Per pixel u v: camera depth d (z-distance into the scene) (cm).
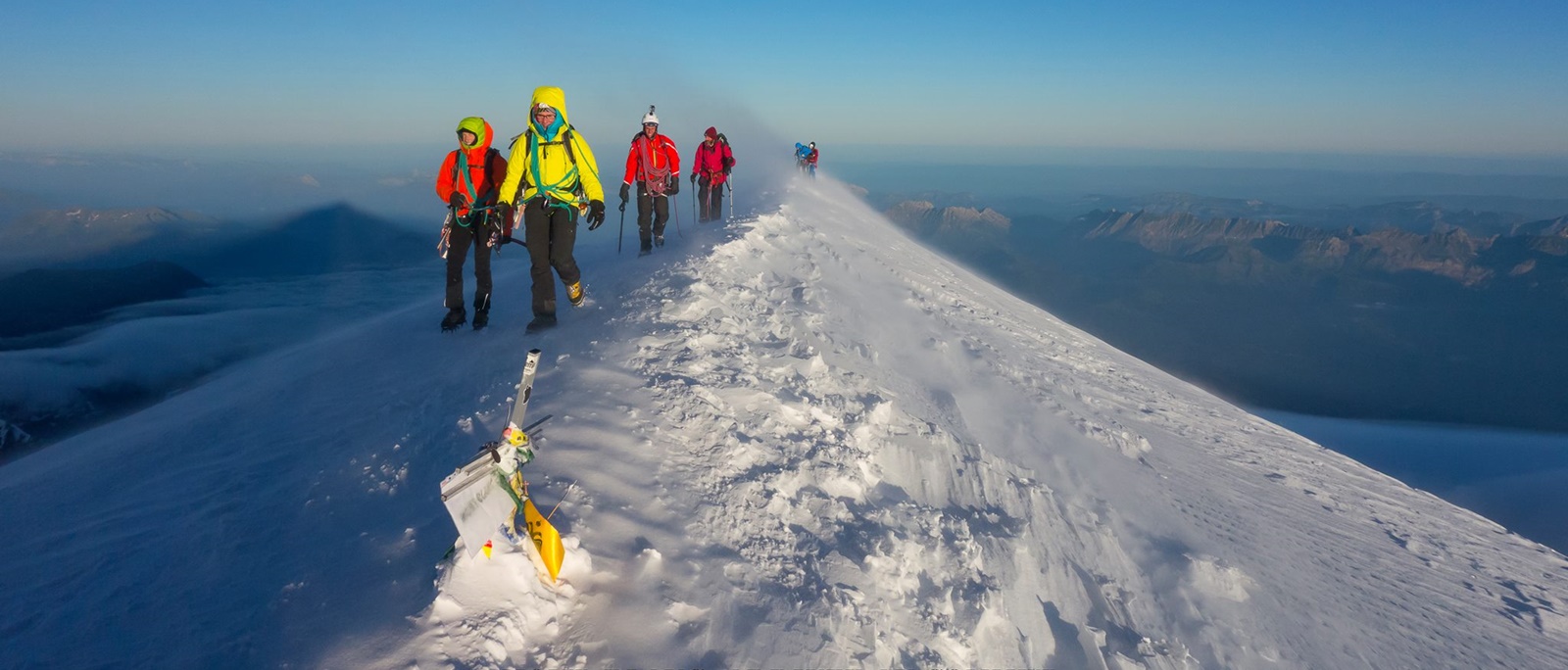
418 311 945
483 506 253
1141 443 732
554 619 264
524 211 643
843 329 765
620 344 556
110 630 280
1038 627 349
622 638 260
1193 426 932
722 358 545
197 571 315
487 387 504
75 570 335
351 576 282
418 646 236
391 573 278
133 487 445
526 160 633
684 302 665
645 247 1044
